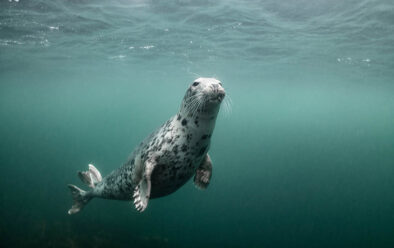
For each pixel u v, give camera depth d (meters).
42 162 29.88
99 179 5.09
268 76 26.25
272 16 10.38
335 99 44.44
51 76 28.52
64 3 9.30
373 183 31.55
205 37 13.52
